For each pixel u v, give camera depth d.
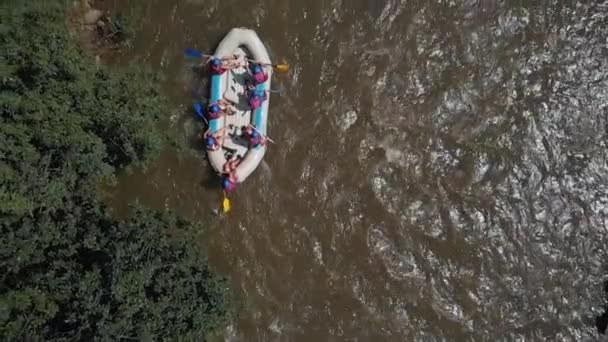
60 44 12.73
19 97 12.27
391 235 16.75
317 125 16.66
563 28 16.89
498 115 16.81
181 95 16.58
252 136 16.22
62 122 12.70
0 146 12.10
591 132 16.84
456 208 16.80
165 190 16.53
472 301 16.70
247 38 16.33
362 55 16.70
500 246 16.78
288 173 16.66
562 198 16.86
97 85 13.47
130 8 16.41
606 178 16.84
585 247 16.84
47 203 12.91
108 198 16.16
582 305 16.80
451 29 16.77
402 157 16.73
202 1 16.59
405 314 16.64
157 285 13.21
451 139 16.78
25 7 12.42
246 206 16.64
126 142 13.80
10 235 12.77
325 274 16.64
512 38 16.83
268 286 16.61
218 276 15.31
